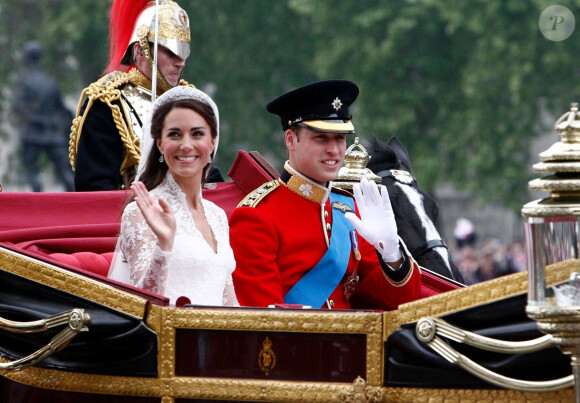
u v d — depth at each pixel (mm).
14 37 98438
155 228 15453
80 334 14953
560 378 12922
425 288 20094
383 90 94062
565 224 12117
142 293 14938
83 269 16844
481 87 92125
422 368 13578
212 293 16531
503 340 13141
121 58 21984
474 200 118562
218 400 14312
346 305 18156
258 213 17594
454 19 90812
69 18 96688
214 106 16938
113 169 21547
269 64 101375
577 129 12336
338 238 18031
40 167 65375
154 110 16812
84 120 21641
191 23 99562
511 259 80812
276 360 14148
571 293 12070
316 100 17609
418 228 23094
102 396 15094
